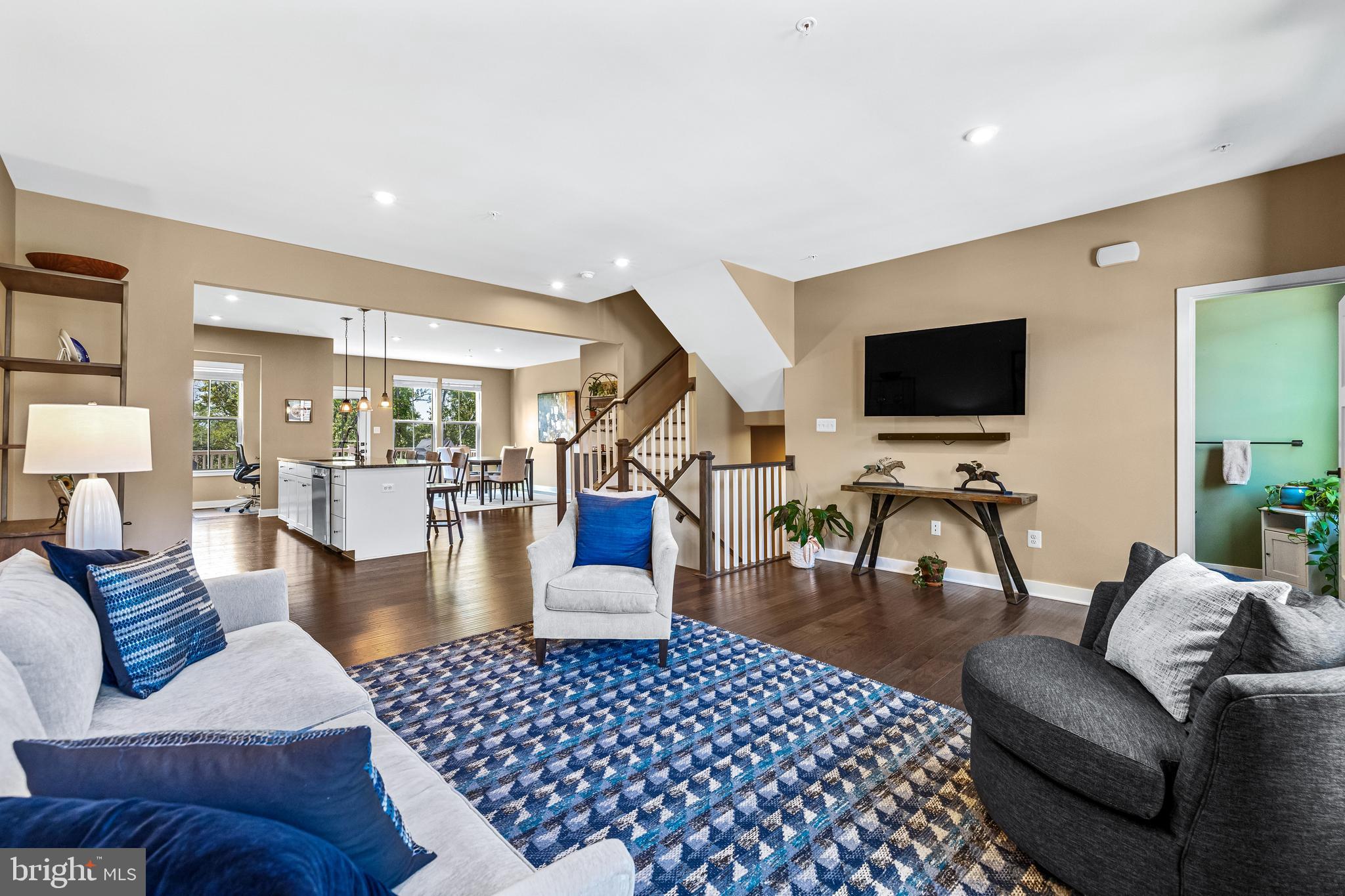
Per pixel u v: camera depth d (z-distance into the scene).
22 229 3.29
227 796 0.67
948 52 2.13
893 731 2.23
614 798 1.81
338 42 2.06
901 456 4.65
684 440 6.08
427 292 4.95
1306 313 4.02
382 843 0.79
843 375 4.99
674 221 3.80
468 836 1.00
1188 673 1.45
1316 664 1.21
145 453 2.95
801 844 1.62
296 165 3.01
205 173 3.10
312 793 0.70
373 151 2.86
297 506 6.61
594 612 2.79
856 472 4.94
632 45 2.09
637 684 2.63
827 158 2.95
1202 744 1.17
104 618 1.54
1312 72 2.25
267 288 4.12
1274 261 3.11
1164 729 1.38
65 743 0.68
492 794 1.83
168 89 2.34
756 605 3.85
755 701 2.47
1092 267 3.71
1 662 1.09
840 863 1.54
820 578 4.56
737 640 3.19
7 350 3.20
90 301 3.51
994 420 4.18
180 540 3.79
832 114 2.54
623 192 3.35
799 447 5.33
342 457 9.72
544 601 2.82
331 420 8.55
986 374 4.10
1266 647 1.25
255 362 8.23
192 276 3.83
